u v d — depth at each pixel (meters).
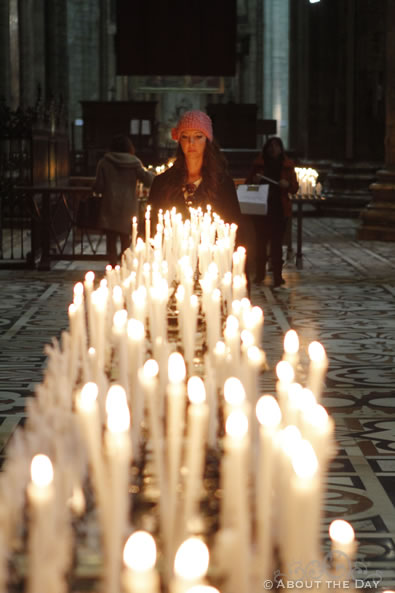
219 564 2.30
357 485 6.27
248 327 3.77
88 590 2.22
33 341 11.84
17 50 35.41
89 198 18.33
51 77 43.75
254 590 1.97
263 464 1.97
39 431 2.62
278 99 72.31
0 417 8.07
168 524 2.25
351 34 36.19
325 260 22.00
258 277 17.62
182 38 50.66
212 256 7.20
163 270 5.96
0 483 2.23
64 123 27.75
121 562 2.12
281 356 10.92
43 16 41.41
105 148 40.78
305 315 14.04
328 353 11.15
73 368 3.59
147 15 50.50
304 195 20.42
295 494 1.78
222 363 3.56
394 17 27.03
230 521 1.90
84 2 68.44
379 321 13.52
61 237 24.34
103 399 3.41
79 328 3.64
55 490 2.13
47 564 1.81
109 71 70.25
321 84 43.19
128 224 18.30
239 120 41.91
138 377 3.22
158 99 72.06
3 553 1.94
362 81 36.47
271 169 17.16
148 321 5.26
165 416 3.50
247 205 16.62
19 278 18.34
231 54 50.97
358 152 36.84
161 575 2.32
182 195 8.19
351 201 36.78
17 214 28.78
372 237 27.27
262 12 71.88
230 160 28.66
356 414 8.31
